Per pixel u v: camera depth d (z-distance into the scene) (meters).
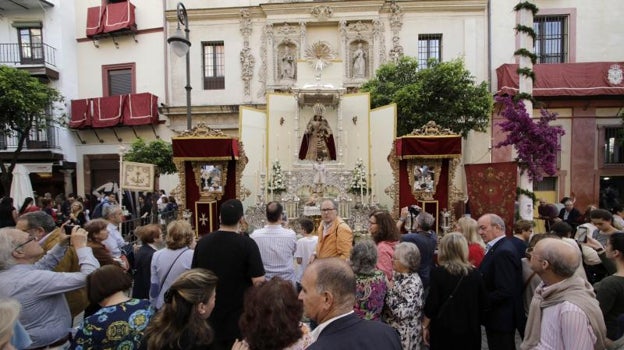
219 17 20.14
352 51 19.64
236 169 10.94
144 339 2.28
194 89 20.45
